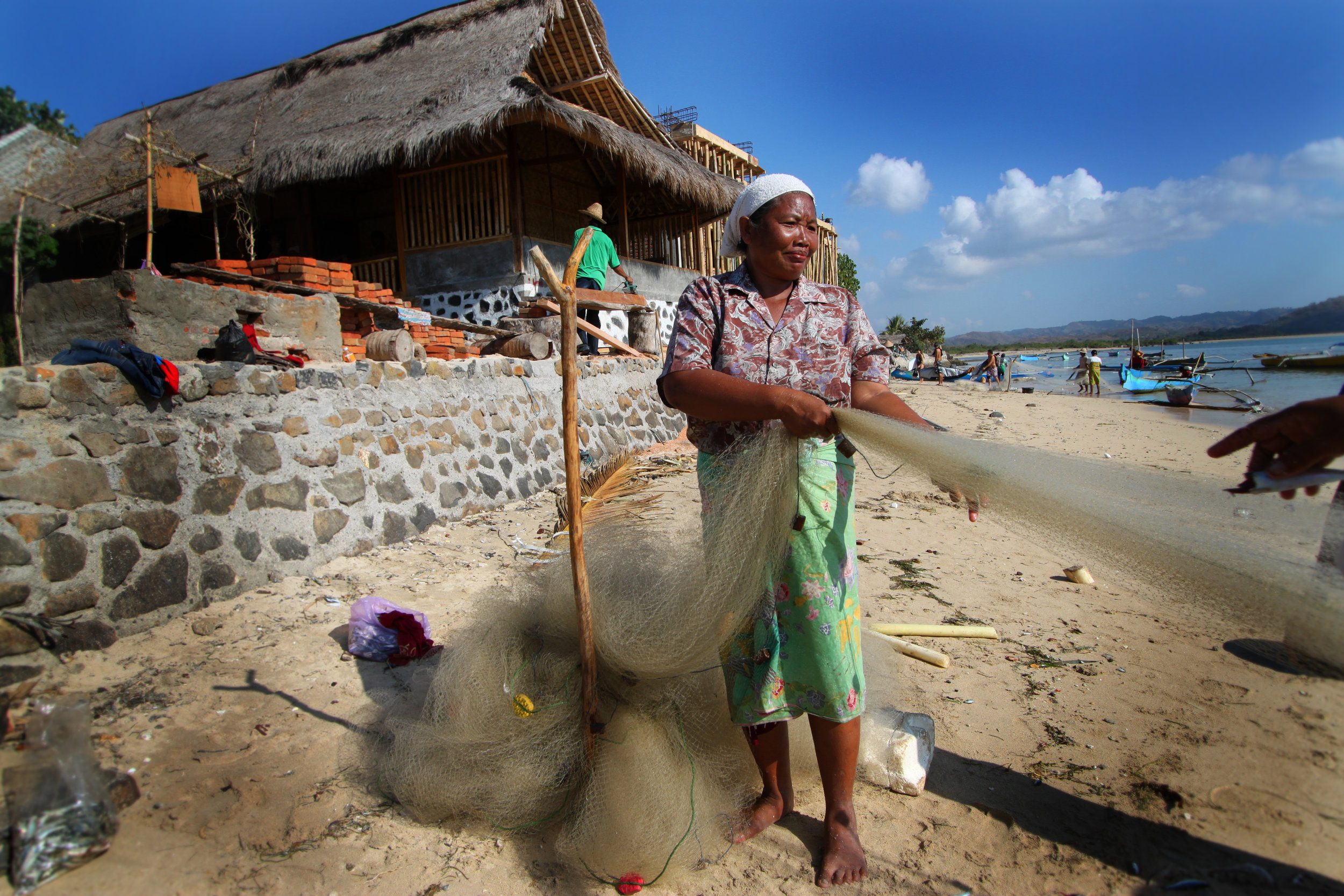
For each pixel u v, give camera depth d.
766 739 2.27
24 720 2.70
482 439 6.18
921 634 3.63
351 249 13.98
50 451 3.30
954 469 1.97
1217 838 2.19
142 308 4.51
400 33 12.90
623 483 3.22
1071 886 2.02
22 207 9.35
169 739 2.70
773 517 2.01
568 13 11.80
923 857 2.14
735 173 22.05
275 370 4.55
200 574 3.79
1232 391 19.55
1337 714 2.88
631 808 2.06
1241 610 1.83
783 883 2.05
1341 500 1.82
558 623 2.44
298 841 2.20
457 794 2.29
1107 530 1.89
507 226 11.38
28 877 1.98
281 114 12.77
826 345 2.19
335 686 3.12
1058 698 3.05
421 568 4.54
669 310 14.59
